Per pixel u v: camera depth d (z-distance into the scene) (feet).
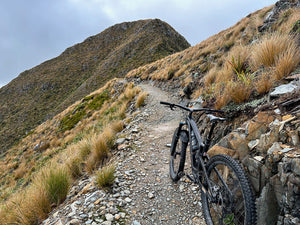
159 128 23.93
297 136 6.56
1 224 11.93
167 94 42.16
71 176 16.14
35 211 11.28
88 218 9.37
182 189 11.51
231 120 12.49
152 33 318.65
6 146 225.97
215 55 39.17
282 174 6.10
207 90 20.29
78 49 478.59
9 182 43.60
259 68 15.74
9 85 420.77
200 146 8.33
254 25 40.34
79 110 73.67
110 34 479.82
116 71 269.44
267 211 6.62
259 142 7.79
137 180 12.85
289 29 19.47
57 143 51.55
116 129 26.71
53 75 398.62
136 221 9.28
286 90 9.82
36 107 326.03
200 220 9.12
